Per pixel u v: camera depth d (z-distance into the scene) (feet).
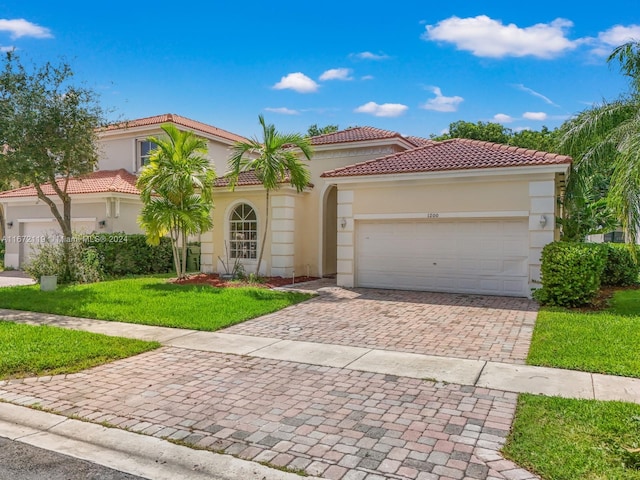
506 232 43.88
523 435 15.62
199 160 54.60
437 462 14.23
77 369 23.58
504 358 25.13
